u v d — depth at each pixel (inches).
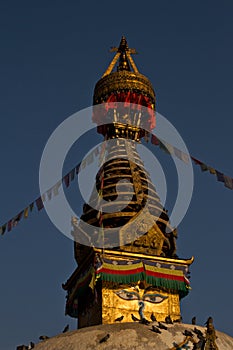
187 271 1229.1
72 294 1279.5
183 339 1033.5
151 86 1520.7
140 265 1195.3
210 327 1031.6
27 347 1123.9
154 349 1000.2
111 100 1471.5
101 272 1170.6
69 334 1104.8
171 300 1204.5
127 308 1171.9
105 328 1076.5
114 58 1578.5
